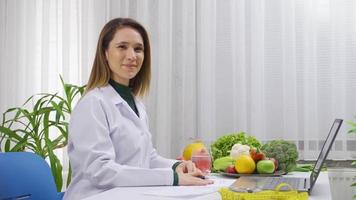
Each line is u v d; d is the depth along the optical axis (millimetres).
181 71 2977
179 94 2980
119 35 1679
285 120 2846
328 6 2822
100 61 1718
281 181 1456
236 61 2914
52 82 3123
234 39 2908
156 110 2971
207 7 2943
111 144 1550
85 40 3051
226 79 2943
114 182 1440
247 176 1639
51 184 1583
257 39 2879
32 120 2527
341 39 2785
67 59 3070
